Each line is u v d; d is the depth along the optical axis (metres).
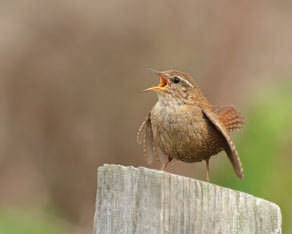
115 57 16.52
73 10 16.52
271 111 11.74
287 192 11.08
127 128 16.62
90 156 16.62
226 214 5.57
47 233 11.69
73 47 16.59
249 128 11.68
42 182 16.34
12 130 16.53
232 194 5.61
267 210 5.70
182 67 16.28
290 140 11.46
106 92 16.64
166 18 16.42
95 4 16.55
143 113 16.61
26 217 11.74
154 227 5.42
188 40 16.33
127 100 16.61
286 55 16.28
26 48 16.59
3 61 16.56
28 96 16.64
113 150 16.67
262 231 5.66
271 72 16.05
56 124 16.67
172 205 5.46
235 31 16.36
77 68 16.59
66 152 16.59
